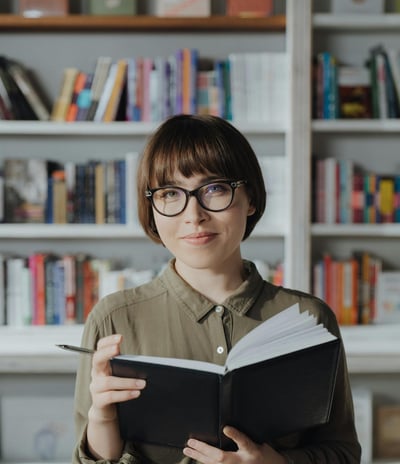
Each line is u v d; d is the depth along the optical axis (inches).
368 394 101.4
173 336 39.6
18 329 101.0
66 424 103.4
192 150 37.7
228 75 101.5
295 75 98.3
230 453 33.7
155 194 38.6
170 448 38.6
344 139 111.6
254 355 33.2
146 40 109.7
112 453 37.2
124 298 41.4
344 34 109.5
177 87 100.8
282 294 41.9
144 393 34.8
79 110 102.3
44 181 103.2
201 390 33.1
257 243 113.2
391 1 108.0
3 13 109.0
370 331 100.4
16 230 101.2
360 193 102.9
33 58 109.7
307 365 34.5
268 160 102.6
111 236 103.1
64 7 102.3
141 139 111.3
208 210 37.3
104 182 102.4
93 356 34.9
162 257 113.0
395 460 102.3
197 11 102.6
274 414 34.9
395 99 102.4
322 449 39.4
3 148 111.0
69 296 102.9
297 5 97.8
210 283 40.3
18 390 110.2
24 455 103.1
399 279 104.3
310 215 100.0
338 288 103.5
